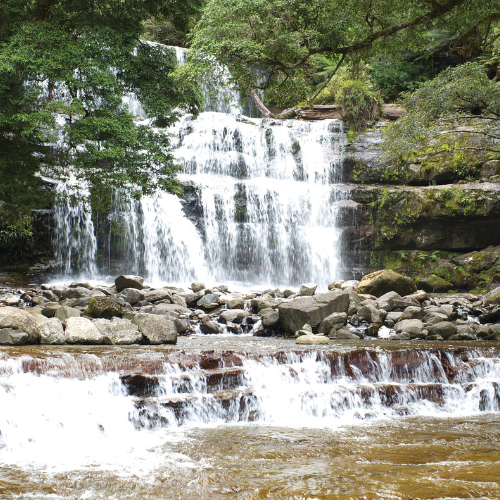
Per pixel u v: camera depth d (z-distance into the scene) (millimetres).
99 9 15125
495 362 10570
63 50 13016
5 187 14094
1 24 13586
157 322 11422
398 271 23516
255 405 8578
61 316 12461
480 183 23156
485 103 16234
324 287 23703
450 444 7156
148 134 15000
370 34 17312
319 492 5238
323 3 16484
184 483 5562
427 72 35000
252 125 28125
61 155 15484
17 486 5469
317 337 12023
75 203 16938
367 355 9969
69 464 6172
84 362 8305
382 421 8516
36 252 20266
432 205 22781
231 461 6312
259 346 11125
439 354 10430
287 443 7129
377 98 28203
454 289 22234
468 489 5266
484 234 22859
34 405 7348
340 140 27109
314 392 8852
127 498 5180
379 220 24031
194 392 8547
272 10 16516
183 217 22688
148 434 7469
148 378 8258
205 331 13758
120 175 14180
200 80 18656
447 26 18281
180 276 22344
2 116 12445
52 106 13172
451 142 24125
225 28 16562
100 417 7512
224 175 26172
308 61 19797
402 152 18188
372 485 5418
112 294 15461
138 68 14891
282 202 24422
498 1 17219
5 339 10016
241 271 23359
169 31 36969
